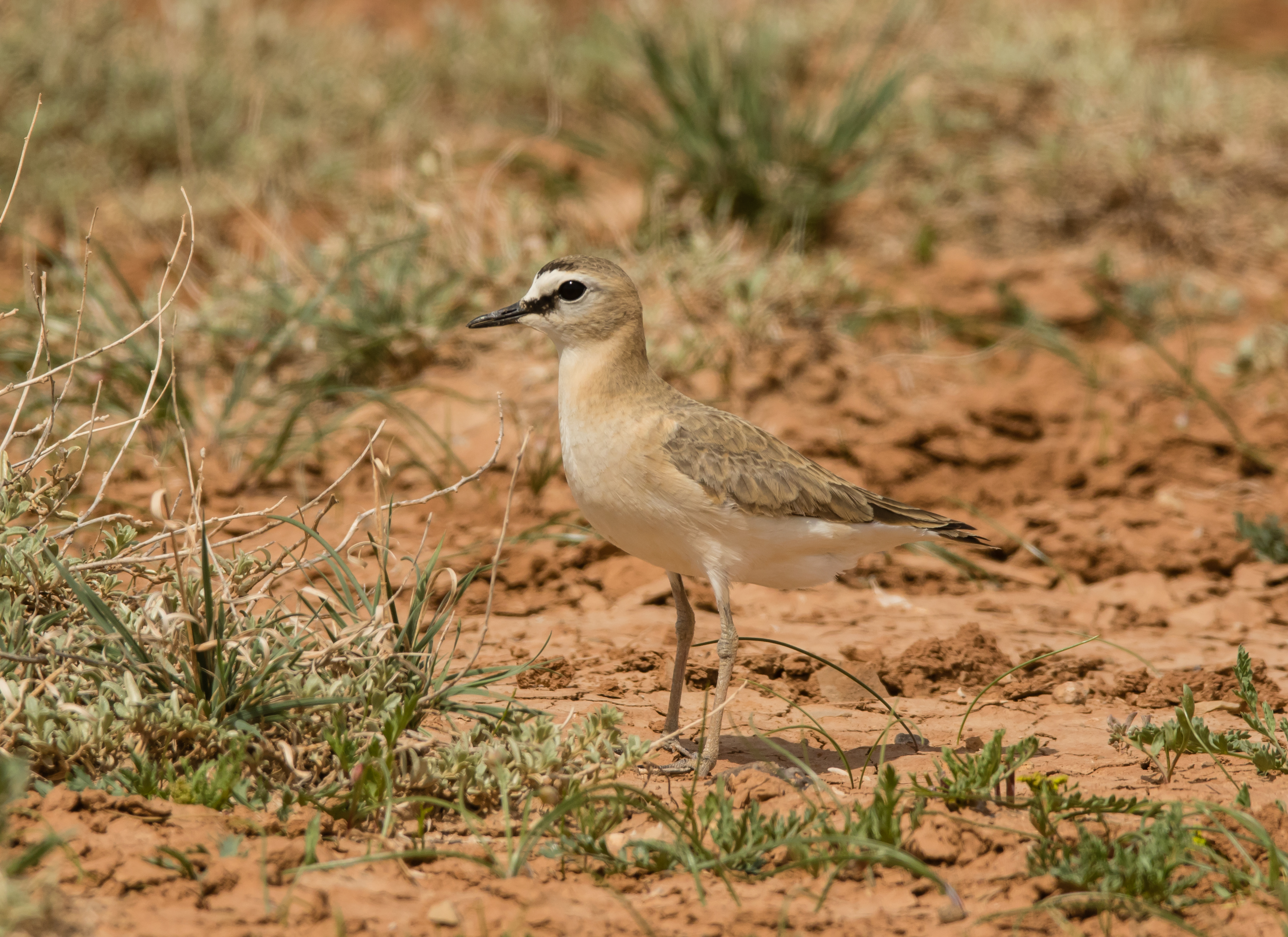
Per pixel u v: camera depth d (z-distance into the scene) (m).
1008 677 15.00
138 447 20.47
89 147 32.19
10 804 9.34
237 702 10.84
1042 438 23.03
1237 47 41.00
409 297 23.77
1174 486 22.02
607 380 12.23
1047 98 33.69
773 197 29.39
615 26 37.84
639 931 9.02
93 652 11.05
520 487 20.53
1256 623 17.30
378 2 43.69
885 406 23.34
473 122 35.50
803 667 14.99
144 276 26.88
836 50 35.84
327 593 13.73
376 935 8.76
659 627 16.56
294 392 22.52
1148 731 12.40
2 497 12.16
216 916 8.78
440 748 11.10
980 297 27.27
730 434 12.13
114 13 36.66
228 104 33.78
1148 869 9.48
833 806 10.95
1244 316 27.69
